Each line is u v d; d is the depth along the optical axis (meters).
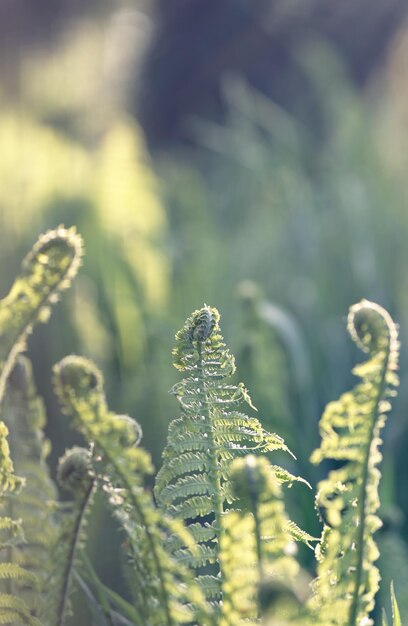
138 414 3.00
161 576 1.13
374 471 1.17
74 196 3.91
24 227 3.50
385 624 1.33
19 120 4.29
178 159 9.06
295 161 6.05
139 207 4.25
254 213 5.74
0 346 1.27
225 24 12.10
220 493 1.17
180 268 4.42
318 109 8.03
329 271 4.45
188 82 12.39
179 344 1.19
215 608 1.15
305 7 11.31
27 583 1.27
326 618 1.15
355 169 5.49
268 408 2.88
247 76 11.55
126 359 3.31
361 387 1.17
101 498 1.93
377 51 10.42
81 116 5.96
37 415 1.37
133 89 12.59
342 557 1.16
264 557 1.11
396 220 4.67
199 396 1.18
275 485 1.17
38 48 10.64
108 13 12.57
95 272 3.58
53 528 1.30
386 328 1.17
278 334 3.11
